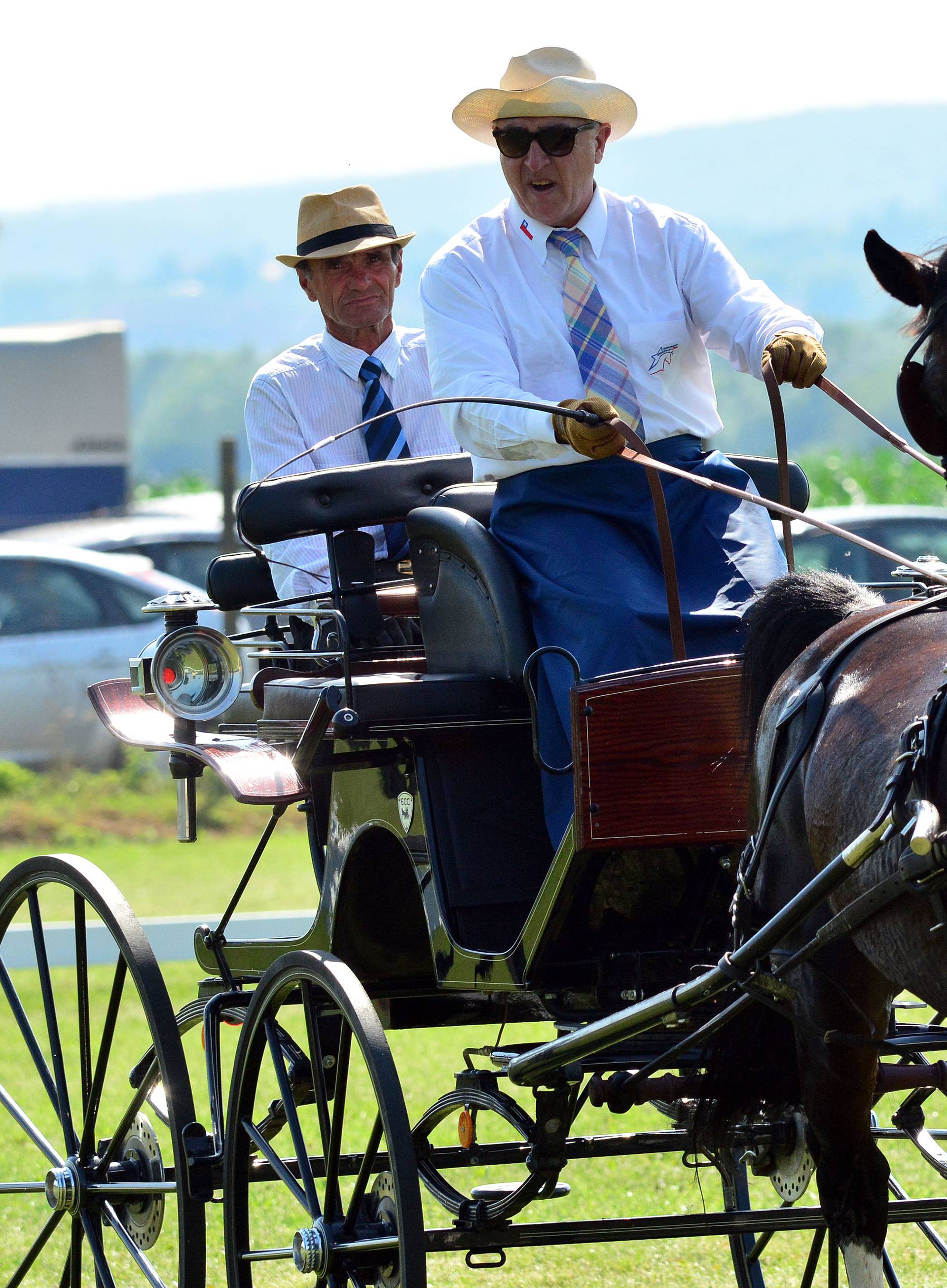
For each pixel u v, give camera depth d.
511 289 16.59
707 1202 20.61
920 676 12.16
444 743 15.38
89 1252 19.55
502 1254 14.61
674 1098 13.87
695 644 14.92
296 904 37.81
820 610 13.92
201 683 16.97
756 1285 17.39
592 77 16.80
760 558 15.65
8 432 77.88
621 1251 19.78
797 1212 14.34
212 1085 15.94
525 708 15.30
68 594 52.75
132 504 83.06
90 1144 16.70
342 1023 14.24
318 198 20.91
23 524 78.19
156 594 52.81
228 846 48.56
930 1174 21.42
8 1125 24.30
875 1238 13.06
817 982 12.92
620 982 14.45
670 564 14.52
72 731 52.16
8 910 18.58
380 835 16.16
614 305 16.45
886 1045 12.62
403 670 17.31
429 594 16.25
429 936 16.39
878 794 11.73
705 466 16.30
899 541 51.41
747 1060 13.92
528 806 15.45
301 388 20.92
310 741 15.34
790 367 14.49
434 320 16.61
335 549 17.42
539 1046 14.37
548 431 15.20
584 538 15.45
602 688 13.45
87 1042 16.97
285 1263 19.45
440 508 16.06
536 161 16.27
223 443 53.12
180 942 32.06
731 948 13.59
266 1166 15.39
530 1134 13.62
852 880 12.03
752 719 13.88
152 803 51.41
